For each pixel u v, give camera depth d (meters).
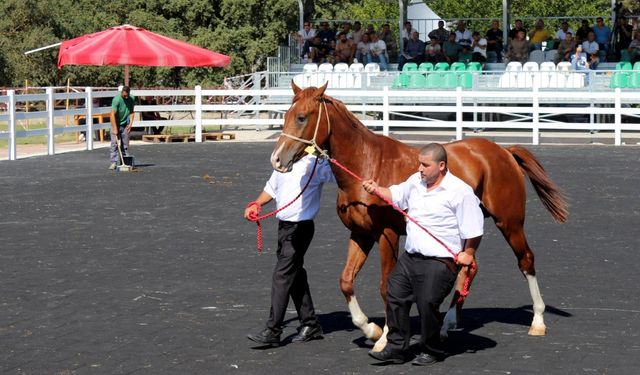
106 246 12.98
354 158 8.06
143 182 19.83
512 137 31.12
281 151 7.90
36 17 48.94
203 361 7.84
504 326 8.94
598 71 31.48
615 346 8.21
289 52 37.41
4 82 47.31
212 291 10.38
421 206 7.56
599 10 58.03
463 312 9.49
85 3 50.72
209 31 50.06
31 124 38.50
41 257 12.22
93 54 27.77
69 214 15.70
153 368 7.65
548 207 9.20
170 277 11.08
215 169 22.14
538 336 8.56
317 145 7.94
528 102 31.69
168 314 9.40
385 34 37.34
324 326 8.98
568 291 10.35
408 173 8.15
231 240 13.44
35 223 14.84
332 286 10.61
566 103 32.19
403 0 37.19
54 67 48.16
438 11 59.03
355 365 7.73
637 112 28.52
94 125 28.20
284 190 8.27
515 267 11.62
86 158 24.88
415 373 7.50
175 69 49.53
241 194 18.03
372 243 8.33
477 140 8.86
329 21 40.59
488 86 32.59
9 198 17.53
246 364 7.76
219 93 30.61
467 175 8.52
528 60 34.97
